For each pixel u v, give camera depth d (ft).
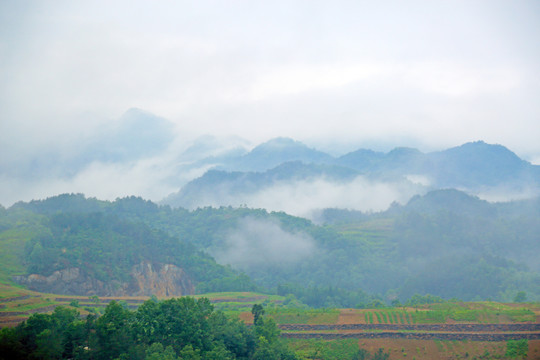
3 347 503.61
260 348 618.44
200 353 577.02
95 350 529.04
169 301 624.18
